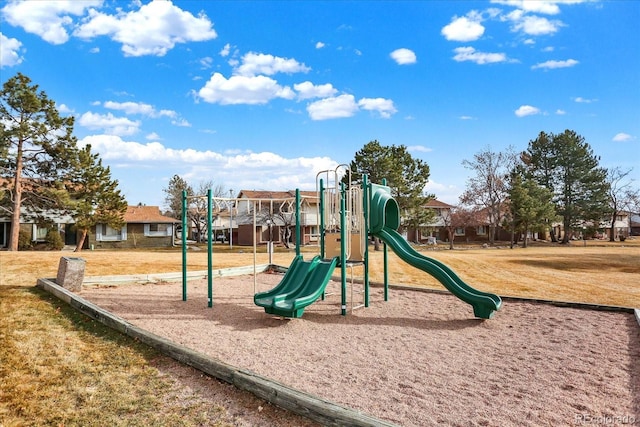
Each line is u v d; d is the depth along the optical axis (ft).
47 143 81.46
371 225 28.60
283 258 75.87
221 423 11.61
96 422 11.78
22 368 15.55
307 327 22.71
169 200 170.91
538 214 132.46
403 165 108.37
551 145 162.81
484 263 69.97
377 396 13.39
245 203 144.97
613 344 19.72
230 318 24.34
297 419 11.73
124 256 65.62
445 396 13.48
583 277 52.75
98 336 19.56
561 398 13.46
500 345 19.57
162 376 14.87
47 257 53.72
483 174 147.33
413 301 30.45
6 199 83.20
